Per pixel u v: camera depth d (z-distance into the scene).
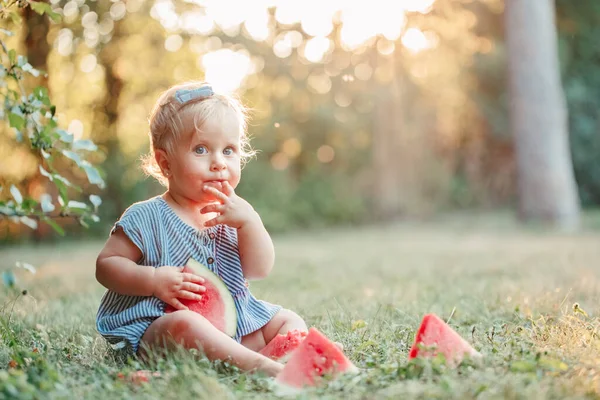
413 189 21.11
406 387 2.33
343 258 10.02
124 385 2.44
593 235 12.98
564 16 22.30
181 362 2.61
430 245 12.10
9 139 9.99
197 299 2.95
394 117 20.78
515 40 15.27
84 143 3.34
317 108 20.34
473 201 22.94
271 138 19.62
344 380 2.44
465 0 20.19
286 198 19.17
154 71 16.28
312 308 4.56
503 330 3.42
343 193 20.45
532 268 7.26
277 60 19.34
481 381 2.36
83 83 14.87
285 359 2.88
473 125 22.84
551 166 15.35
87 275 8.10
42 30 11.01
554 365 2.49
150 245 3.03
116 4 14.39
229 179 3.14
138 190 15.56
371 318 4.03
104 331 2.96
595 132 22.73
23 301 5.31
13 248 13.51
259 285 6.64
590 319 3.68
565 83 22.38
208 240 3.13
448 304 4.60
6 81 3.48
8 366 2.83
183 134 3.09
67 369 2.72
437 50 20.70
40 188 11.66
